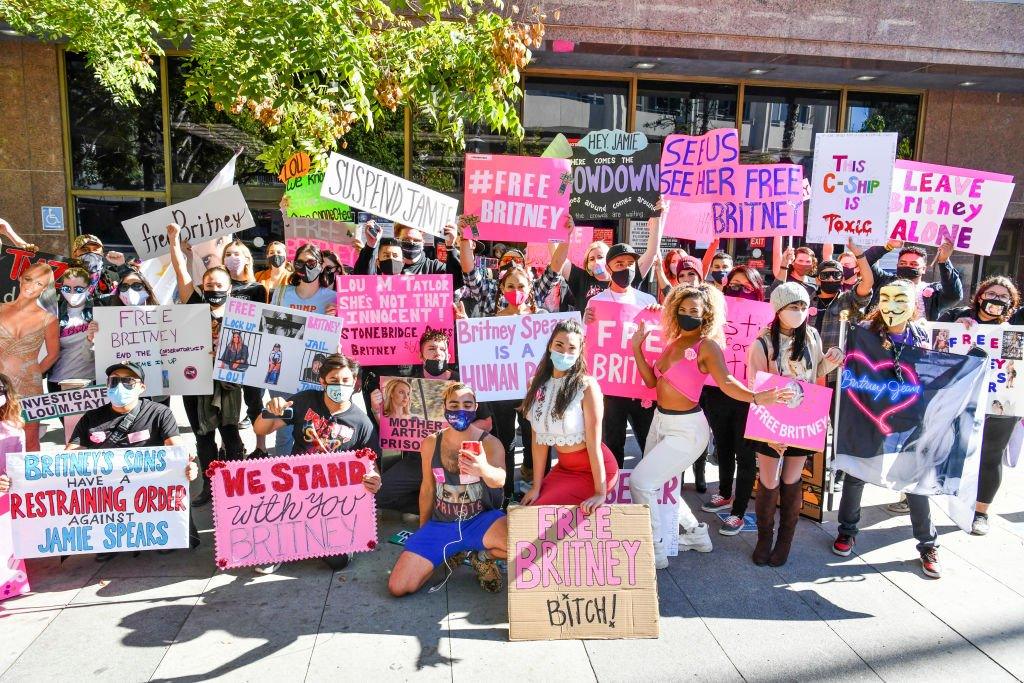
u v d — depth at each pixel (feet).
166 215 17.63
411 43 18.21
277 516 12.84
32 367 16.05
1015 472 19.33
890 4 31.32
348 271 21.52
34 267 16.06
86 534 12.45
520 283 16.21
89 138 32.22
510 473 16.22
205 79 16.10
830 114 36.60
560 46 30.30
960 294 19.02
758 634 11.32
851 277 20.51
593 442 12.08
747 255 35.58
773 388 12.94
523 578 11.34
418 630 11.28
